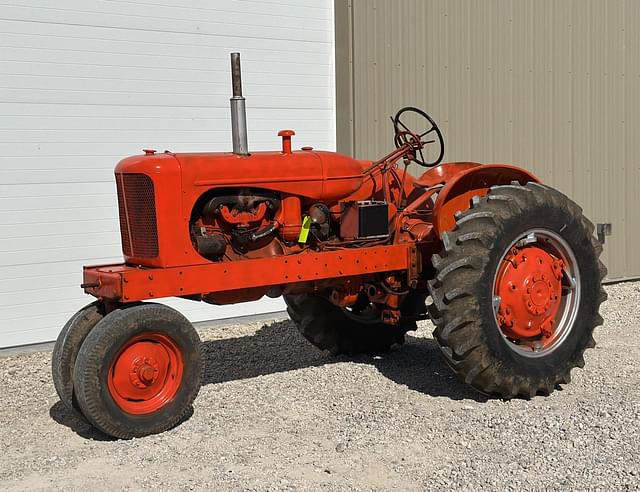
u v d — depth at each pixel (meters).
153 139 7.02
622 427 4.19
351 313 5.91
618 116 9.10
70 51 6.61
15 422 4.67
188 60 7.12
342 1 7.60
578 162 8.89
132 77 6.89
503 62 8.35
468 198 5.17
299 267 4.62
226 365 5.77
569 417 4.39
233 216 4.58
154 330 4.18
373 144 7.75
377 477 3.63
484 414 4.47
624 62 9.09
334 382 5.20
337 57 7.74
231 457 3.91
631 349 5.95
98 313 4.45
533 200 4.78
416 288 5.15
